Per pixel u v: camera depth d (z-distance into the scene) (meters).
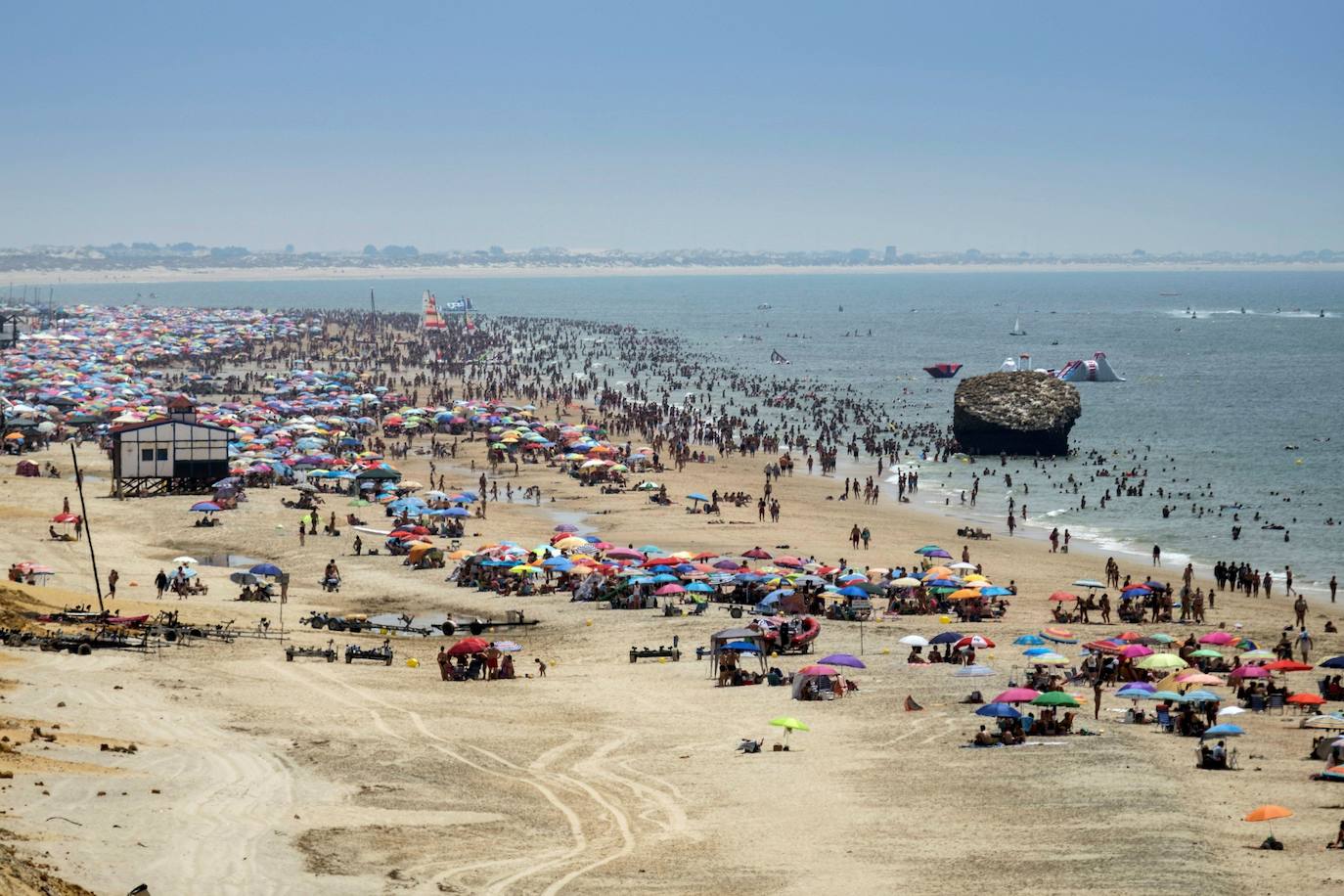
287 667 60.69
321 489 119.56
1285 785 41.66
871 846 36.94
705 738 50.22
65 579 78.50
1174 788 41.09
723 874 34.53
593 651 67.19
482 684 60.03
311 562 89.31
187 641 64.25
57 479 120.56
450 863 35.03
